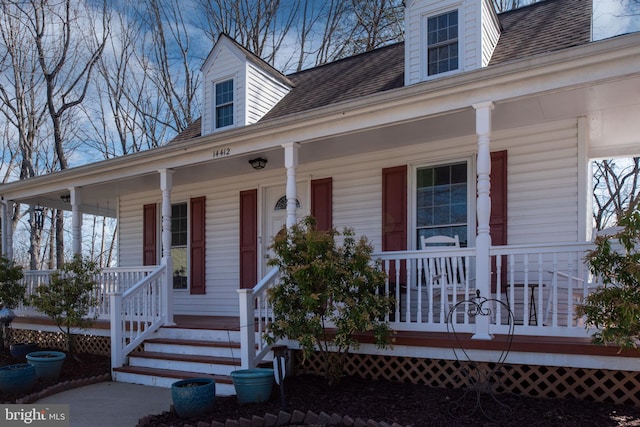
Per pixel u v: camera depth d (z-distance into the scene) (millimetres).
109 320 7848
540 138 6340
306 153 7555
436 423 4051
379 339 4984
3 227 10266
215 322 7566
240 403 4883
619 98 5301
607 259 3609
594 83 4559
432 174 7102
